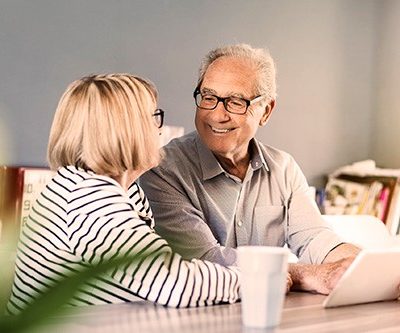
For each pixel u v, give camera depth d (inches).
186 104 139.3
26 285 65.9
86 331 47.7
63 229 65.1
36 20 116.5
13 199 111.7
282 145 158.7
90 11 123.5
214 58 96.0
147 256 18.1
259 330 49.8
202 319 54.1
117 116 69.2
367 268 62.0
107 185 66.1
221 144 92.4
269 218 96.8
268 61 96.7
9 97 113.4
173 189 91.0
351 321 55.8
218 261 86.0
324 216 112.7
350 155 174.2
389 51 177.3
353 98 173.6
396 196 161.3
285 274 51.1
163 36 134.9
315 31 164.6
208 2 142.5
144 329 49.1
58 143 70.0
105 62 126.0
